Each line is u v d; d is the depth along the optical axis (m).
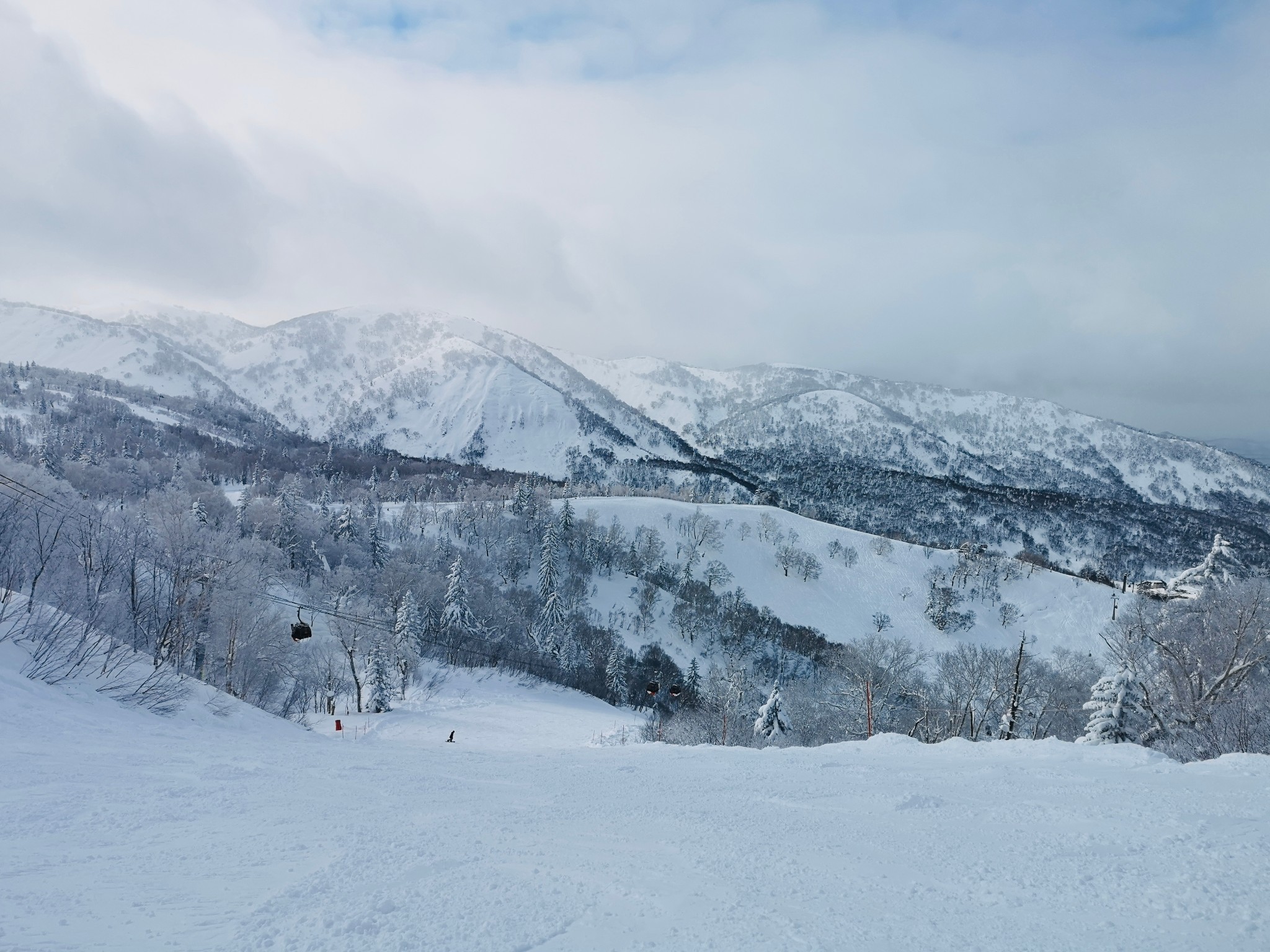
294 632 29.33
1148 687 29.05
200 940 4.14
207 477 152.50
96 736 12.57
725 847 6.44
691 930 4.33
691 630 109.06
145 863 5.76
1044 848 6.12
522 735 52.47
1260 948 3.99
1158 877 5.20
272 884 5.29
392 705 59.81
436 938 4.18
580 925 4.44
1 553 29.88
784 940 4.18
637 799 8.98
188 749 12.62
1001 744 12.76
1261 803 7.27
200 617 38.16
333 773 10.99
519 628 91.88
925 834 6.78
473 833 7.02
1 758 9.65
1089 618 113.31
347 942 4.11
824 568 137.25
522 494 135.88
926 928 4.36
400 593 72.56
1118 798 7.79
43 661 16.91
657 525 147.50
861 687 40.84
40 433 153.75
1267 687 24.16
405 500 157.25
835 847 6.40
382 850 6.24
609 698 83.19
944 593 119.12
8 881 5.16
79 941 4.07
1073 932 4.27
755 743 43.16
